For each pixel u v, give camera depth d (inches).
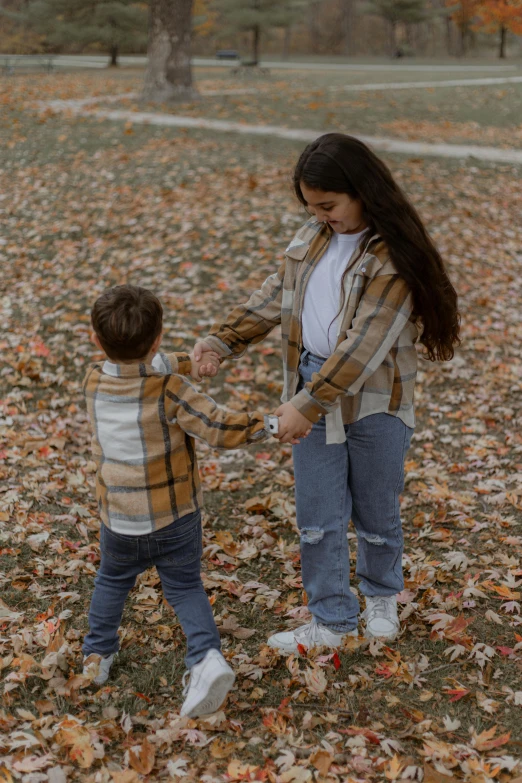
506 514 159.9
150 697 101.7
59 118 584.7
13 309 277.7
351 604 109.8
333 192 90.4
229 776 86.1
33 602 123.4
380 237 93.7
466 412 216.5
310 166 90.4
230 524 158.6
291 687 104.3
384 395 99.8
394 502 107.6
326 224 100.0
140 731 95.0
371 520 108.0
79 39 1302.9
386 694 102.3
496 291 310.5
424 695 101.5
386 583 113.7
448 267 325.1
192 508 96.4
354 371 92.4
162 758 90.3
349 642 110.0
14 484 166.1
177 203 372.2
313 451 103.0
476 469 184.4
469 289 307.7
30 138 511.5
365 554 112.3
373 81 1037.8
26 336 254.7
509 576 133.0
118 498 93.8
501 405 221.0
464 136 604.4
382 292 93.1
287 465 187.9
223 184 403.5
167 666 108.3
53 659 104.9
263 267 309.3
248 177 418.3
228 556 143.0
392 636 114.0
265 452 194.4
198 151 477.1
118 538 95.3
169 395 92.4
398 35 2539.4
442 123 668.1
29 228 353.4
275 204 373.1
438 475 179.2
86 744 89.1
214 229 341.7
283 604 127.0
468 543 148.0
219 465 187.5
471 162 499.2
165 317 269.9
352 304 94.9
